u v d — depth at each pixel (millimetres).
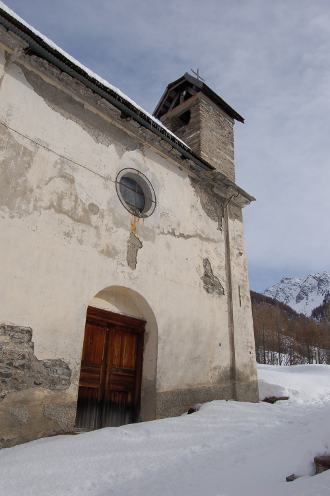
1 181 5945
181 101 13617
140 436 5227
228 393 8750
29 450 4691
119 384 7305
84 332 6574
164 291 8055
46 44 6816
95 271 6824
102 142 7793
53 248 6312
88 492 3596
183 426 5754
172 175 9289
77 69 7270
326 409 6707
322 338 49250
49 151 6750
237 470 3729
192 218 9422
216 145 12172
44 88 7055
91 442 4914
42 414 5578
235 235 10578
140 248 7824
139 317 7867
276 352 43531
